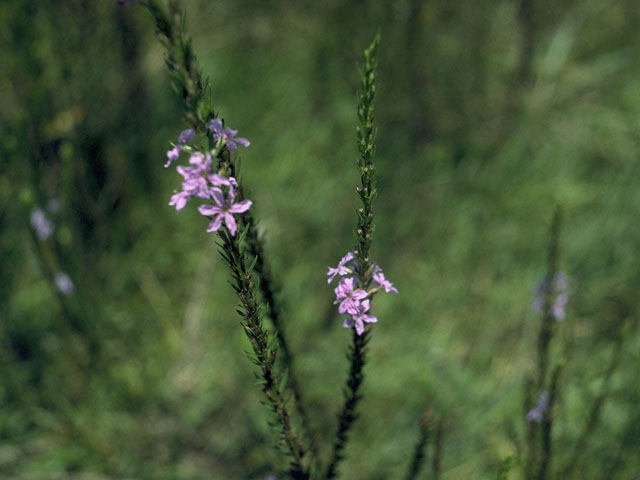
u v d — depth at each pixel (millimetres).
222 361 582
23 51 527
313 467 379
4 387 541
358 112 279
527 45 715
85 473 518
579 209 668
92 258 584
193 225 650
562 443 426
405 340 590
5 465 515
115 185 628
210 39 755
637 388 447
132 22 599
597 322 583
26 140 531
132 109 636
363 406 544
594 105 741
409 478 390
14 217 580
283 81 742
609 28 778
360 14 688
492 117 726
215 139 266
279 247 641
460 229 660
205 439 549
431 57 694
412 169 687
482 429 527
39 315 574
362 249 296
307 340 588
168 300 615
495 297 618
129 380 564
